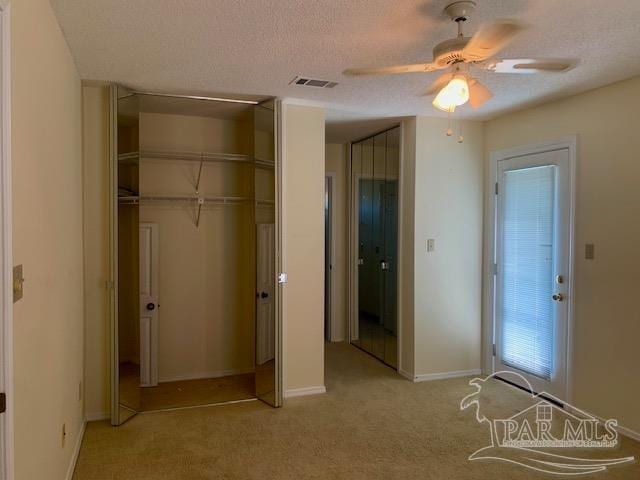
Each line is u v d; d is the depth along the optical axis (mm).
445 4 2107
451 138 4418
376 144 5152
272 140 3684
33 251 1805
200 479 2619
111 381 3320
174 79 3221
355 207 5703
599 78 3141
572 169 3553
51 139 2166
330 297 5828
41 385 1914
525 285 4039
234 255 4480
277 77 3172
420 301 4355
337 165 5797
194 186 4324
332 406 3713
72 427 2725
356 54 2738
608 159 3283
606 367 3291
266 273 3818
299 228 3910
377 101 3795
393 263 4816
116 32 2430
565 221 3623
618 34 2436
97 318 3416
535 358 3947
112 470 2707
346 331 5855
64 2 2104
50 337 2098
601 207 3334
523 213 4055
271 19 2268
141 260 4094
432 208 4379
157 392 4016
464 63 2131
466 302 4520
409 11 2178
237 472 2693
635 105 3104
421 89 3436
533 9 2154
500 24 1790
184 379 4344
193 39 2525
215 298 4434
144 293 4109
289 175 3865
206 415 3525
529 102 3764
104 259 3422
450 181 4430
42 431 1930
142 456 2877
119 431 3234
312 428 3297
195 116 4285
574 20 2268
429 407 3695
